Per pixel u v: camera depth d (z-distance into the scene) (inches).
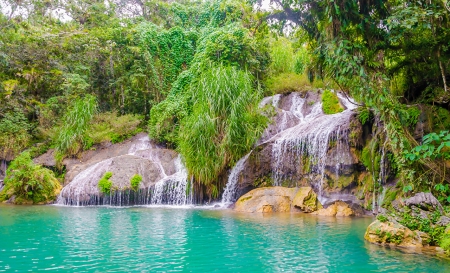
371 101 352.8
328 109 672.4
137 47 876.6
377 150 442.6
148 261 217.3
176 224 352.8
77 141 706.8
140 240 277.4
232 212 447.2
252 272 196.5
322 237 286.8
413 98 468.4
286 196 463.8
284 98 770.8
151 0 1211.9
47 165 680.4
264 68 799.1
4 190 597.0
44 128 791.1
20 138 754.8
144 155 640.4
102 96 956.0
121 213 439.2
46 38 922.7
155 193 549.3
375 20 376.2
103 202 545.0
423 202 279.9
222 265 209.8
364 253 235.5
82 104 737.6
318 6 390.3
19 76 882.8
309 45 447.2
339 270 198.2
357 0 375.6
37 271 196.1
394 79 470.0
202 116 529.3
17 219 388.5
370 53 373.1
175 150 660.1
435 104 424.5
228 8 833.5
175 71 876.0
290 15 421.7
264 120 572.1
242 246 256.7
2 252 238.5
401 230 262.2
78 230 320.2
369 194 442.9
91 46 911.7
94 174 574.2
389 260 218.4
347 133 477.7
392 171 429.7
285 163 522.0
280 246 256.7
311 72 451.5
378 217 285.1
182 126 631.8
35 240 276.8
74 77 840.9
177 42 884.0
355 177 469.4
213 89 548.7
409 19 330.3
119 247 253.6
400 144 337.7
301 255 231.6
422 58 433.1
